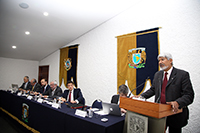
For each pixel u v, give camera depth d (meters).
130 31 3.36
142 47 3.08
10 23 3.71
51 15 3.51
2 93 4.15
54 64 5.77
